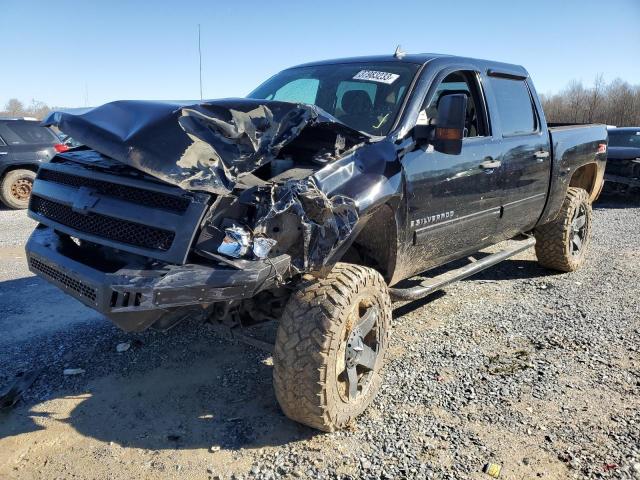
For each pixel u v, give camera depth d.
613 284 5.83
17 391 3.45
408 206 3.54
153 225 2.73
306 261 2.80
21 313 4.78
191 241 2.62
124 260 2.94
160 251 2.70
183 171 2.62
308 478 2.71
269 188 2.76
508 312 4.98
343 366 3.00
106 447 2.92
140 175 2.91
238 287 2.55
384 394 3.50
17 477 2.67
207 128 2.79
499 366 3.90
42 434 3.03
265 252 2.63
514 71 5.08
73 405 3.32
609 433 3.09
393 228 3.50
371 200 3.10
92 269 2.86
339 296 2.88
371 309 3.19
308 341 2.83
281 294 3.23
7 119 11.22
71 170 3.26
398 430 3.11
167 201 2.79
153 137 2.69
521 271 6.35
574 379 3.71
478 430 3.11
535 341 4.34
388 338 3.40
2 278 5.82
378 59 4.39
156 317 2.79
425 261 4.02
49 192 3.39
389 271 3.68
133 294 2.59
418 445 2.97
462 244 4.35
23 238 8.12
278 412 3.28
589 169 6.49
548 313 4.96
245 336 3.17
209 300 2.55
